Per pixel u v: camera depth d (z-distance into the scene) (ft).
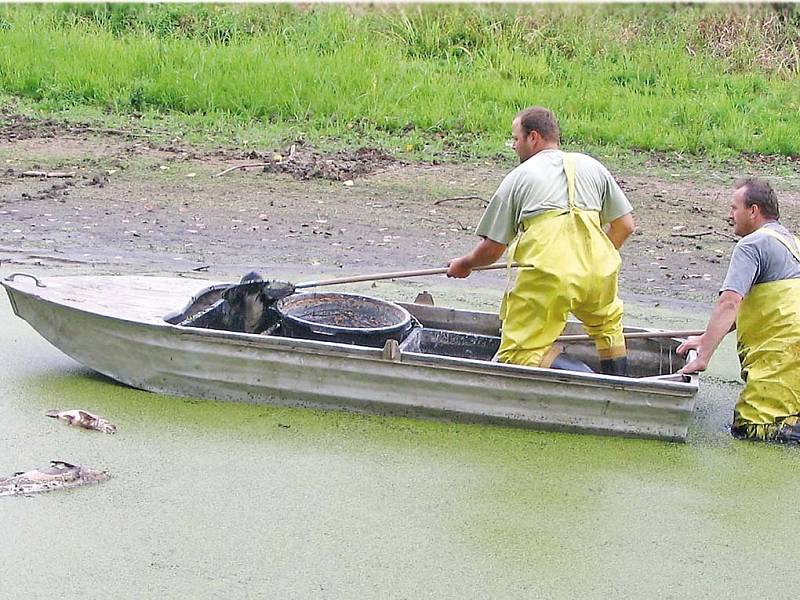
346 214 42.27
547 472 21.33
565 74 65.05
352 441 22.30
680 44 69.00
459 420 23.07
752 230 23.39
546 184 22.58
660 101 59.41
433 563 18.06
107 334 23.97
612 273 22.79
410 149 52.01
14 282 25.81
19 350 26.91
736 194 23.48
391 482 20.72
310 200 43.88
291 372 23.26
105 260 35.40
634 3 73.56
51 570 17.53
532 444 22.40
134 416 23.11
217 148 50.98
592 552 18.62
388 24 69.67
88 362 24.64
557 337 23.26
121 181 45.21
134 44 63.77
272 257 36.78
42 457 21.29
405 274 25.35
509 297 23.07
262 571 17.65
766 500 20.65
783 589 17.74
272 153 50.42
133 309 24.59
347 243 38.73
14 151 48.78
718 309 22.40
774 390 23.03
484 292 34.32
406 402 23.07
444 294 33.86
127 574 17.47
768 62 69.31
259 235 39.19
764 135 54.95
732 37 71.20
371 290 33.81
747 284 22.45
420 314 27.07
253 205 42.83
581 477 21.20
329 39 66.69
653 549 18.80
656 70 65.31
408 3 71.46
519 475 21.16
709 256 38.70
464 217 42.65
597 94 59.98
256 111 56.59
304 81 58.70
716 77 65.31
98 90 58.44
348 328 24.20
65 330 24.45
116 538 18.52
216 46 64.69
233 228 39.83
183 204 42.55
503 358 23.29
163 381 24.11
